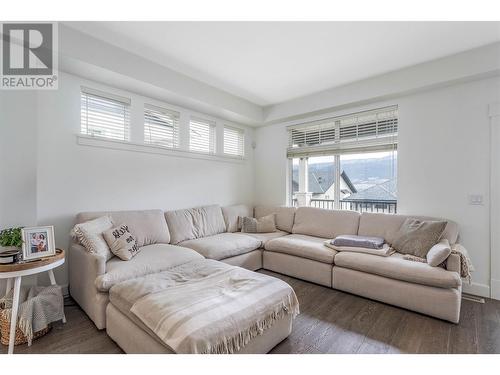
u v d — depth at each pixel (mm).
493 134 2619
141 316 1486
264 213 4328
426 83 2854
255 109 4352
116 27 2246
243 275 2002
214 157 4160
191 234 3289
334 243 2934
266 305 1646
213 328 1342
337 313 2275
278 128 4602
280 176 4574
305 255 3018
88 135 2723
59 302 1952
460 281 2078
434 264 2230
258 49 2605
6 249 2045
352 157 3809
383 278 2453
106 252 2189
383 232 3021
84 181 2709
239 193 4637
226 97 3803
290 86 3562
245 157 4758
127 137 3078
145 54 2717
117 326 1708
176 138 3627
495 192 2607
